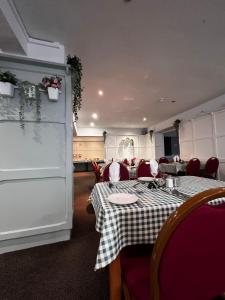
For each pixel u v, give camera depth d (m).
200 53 2.70
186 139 6.24
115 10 1.84
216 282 0.64
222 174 4.77
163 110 6.08
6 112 1.91
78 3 1.74
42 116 2.06
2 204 1.87
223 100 4.70
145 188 1.59
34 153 2.02
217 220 0.55
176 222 0.53
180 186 1.63
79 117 6.89
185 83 3.83
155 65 3.01
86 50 2.51
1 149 1.89
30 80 2.03
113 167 1.82
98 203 1.25
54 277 1.45
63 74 2.18
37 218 1.99
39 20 1.92
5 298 1.25
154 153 8.83
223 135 4.75
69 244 1.99
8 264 1.63
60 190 2.11
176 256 0.56
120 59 2.78
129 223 0.99
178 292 0.60
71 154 2.20
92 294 1.27
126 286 0.88
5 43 1.88
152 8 1.83
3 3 1.54
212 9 1.88
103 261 0.86
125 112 6.22
